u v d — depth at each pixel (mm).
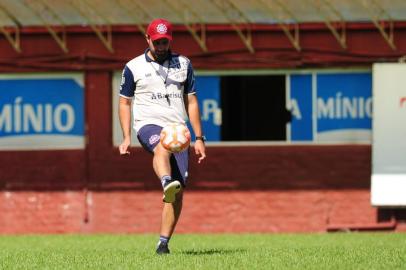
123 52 65250
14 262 30969
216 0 64812
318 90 65188
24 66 65812
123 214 65688
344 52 64750
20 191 66125
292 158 65188
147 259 30047
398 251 34344
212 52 65000
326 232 64562
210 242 51125
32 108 66188
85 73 65875
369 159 64938
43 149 66188
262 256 31188
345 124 65125
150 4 65062
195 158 65250
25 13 65562
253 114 65375
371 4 64500
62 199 66062
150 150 31219
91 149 65875
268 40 65062
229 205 65188
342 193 65062
